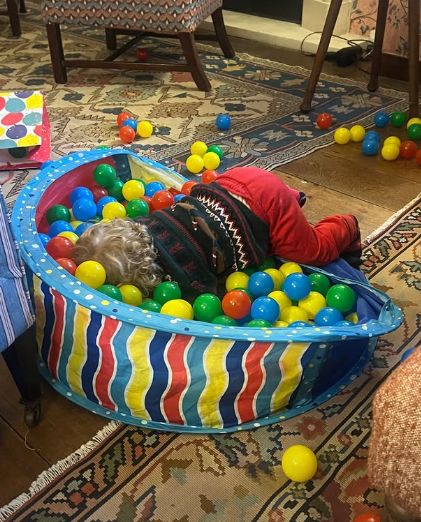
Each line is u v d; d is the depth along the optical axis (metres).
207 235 1.36
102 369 1.19
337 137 2.32
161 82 2.88
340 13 3.23
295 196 1.62
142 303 1.33
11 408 1.27
